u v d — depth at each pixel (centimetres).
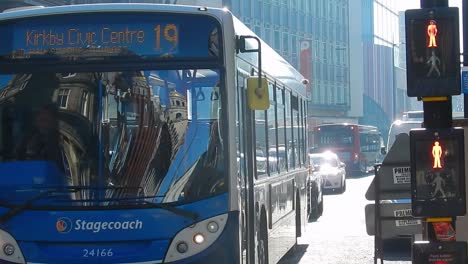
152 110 1048
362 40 11531
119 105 1050
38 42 1070
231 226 1032
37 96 1065
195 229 1024
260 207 1312
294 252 1927
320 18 9506
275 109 1534
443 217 863
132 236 1021
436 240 874
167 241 1021
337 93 10050
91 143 1045
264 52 1415
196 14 1060
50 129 1056
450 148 855
